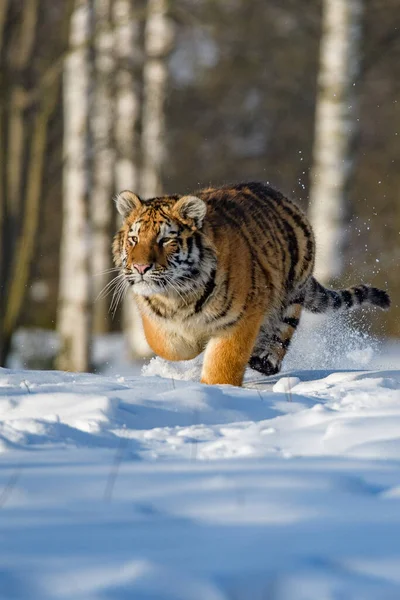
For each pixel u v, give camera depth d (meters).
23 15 54.09
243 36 86.25
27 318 85.44
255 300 23.34
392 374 23.08
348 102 48.91
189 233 22.44
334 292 29.09
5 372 21.38
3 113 48.88
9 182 53.12
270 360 26.20
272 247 24.72
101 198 72.06
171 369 26.94
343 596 7.55
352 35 48.78
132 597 7.46
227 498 10.52
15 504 10.47
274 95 95.88
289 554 8.46
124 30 62.78
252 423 15.91
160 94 63.50
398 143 92.25
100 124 63.69
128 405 16.61
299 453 13.69
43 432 14.74
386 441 13.53
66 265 56.28
